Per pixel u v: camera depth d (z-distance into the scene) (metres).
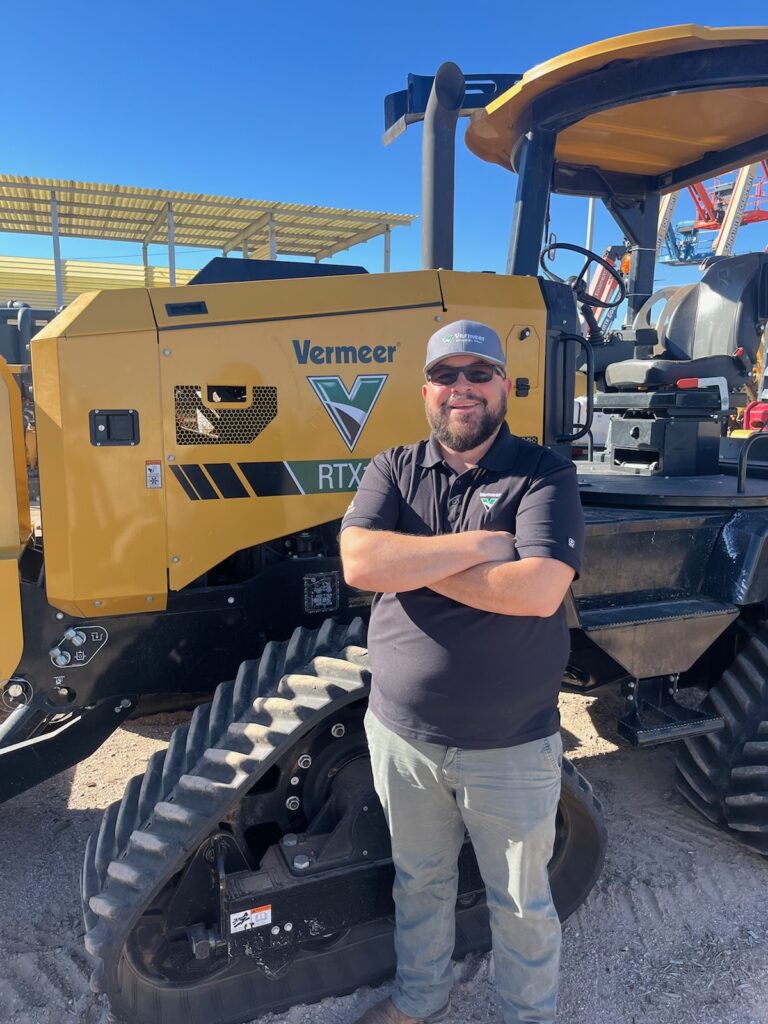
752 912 2.61
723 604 2.60
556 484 1.77
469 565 1.67
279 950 2.05
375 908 2.12
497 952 1.89
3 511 2.28
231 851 2.04
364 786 2.11
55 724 2.73
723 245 18.38
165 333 2.26
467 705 1.74
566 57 2.78
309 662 2.08
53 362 2.18
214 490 2.37
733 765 2.75
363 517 1.85
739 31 2.58
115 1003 1.93
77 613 2.33
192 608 2.46
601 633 2.39
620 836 3.04
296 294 2.41
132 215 13.06
